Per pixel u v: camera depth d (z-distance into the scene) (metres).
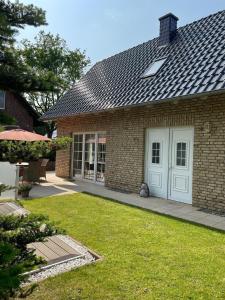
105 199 9.47
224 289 3.65
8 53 2.64
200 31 10.95
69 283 3.72
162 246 5.10
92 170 13.63
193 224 6.64
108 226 6.28
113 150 12.01
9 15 2.47
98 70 16.42
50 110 15.84
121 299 3.36
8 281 1.87
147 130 10.53
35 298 3.36
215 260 4.53
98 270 4.09
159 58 11.46
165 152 9.83
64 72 31.08
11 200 8.96
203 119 8.39
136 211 7.79
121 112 11.57
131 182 11.02
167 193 9.72
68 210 7.77
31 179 12.38
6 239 2.48
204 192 8.34
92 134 13.66
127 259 4.50
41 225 2.73
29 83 2.62
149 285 3.70
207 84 7.58
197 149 8.56
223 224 6.69
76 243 5.21
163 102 8.73
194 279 3.89
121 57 15.41
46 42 29.58
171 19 12.27
